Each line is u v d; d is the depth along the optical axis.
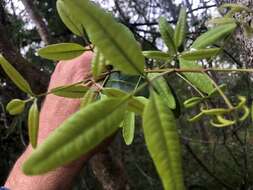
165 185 0.15
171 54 0.25
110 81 0.25
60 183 0.37
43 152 0.15
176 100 0.24
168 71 0.20
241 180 1.58
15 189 0.38
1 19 1.35
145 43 1.44
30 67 0.88
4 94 1.32
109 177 0.87
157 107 0.16
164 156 0.16
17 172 0.39
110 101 0.16
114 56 0.17
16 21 1.51
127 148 1.78
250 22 0.28
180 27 0.25
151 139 0.16
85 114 0.15
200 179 1.88
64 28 1.57
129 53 0.17
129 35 0.17
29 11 1.29
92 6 0.16
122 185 0.88
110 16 0.17
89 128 0.15
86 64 0.30
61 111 0.33
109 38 0.17
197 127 1.82
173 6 1.61
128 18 1.63
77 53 0.24
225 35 0.26
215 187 1.80
